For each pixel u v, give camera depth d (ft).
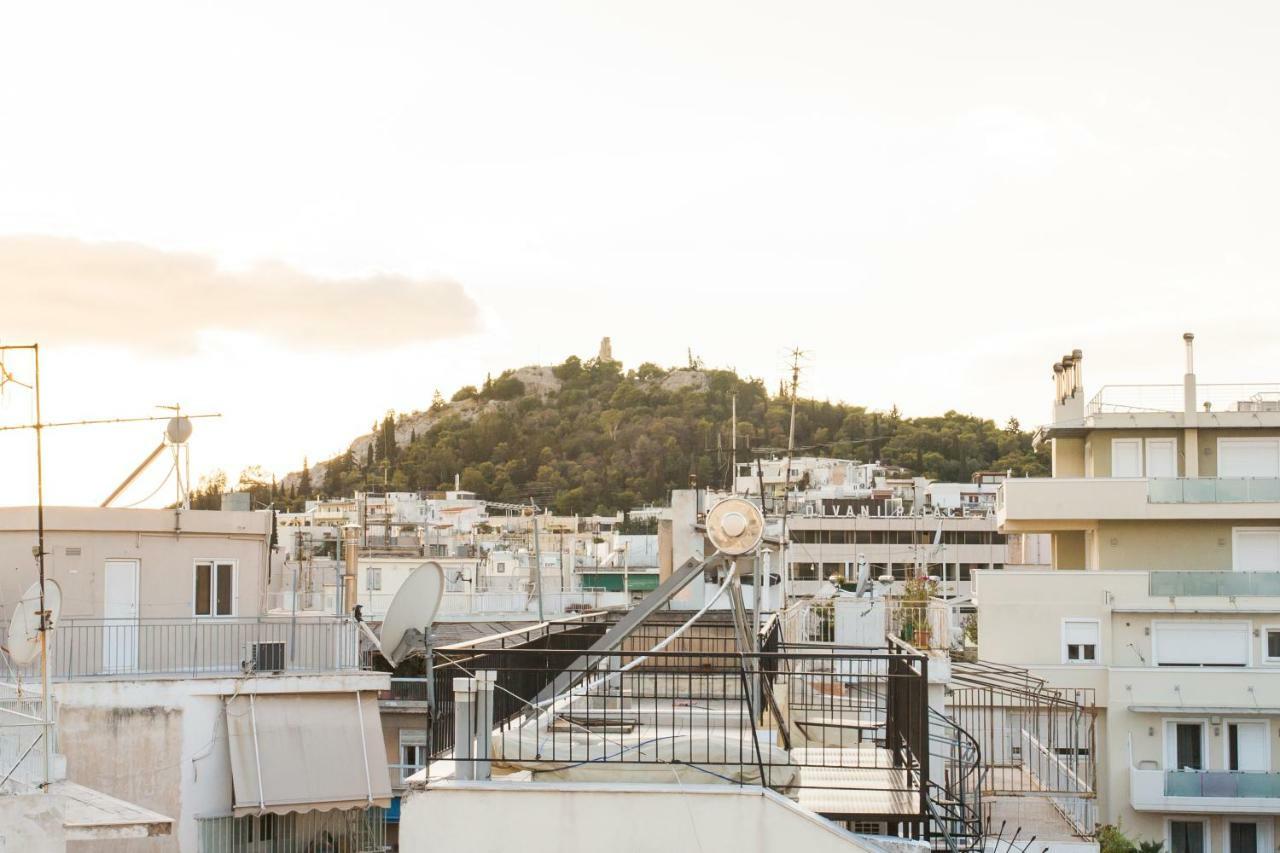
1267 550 152.05
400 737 119.75
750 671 40.70
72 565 108.06
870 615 99.45
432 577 51.49
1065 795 68.80
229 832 103.30
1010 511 153.69
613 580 290.35
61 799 56.13
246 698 105.19
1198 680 138.51
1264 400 161.79
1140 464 159.43
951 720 52.29
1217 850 137.08
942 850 39.63
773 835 35.70
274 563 183.73
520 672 46.83
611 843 36.01
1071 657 144.25
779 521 146.61
